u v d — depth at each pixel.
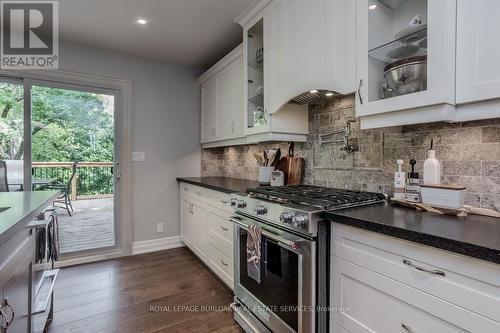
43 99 2.74
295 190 1.75
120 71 3.05
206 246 2.58
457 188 1.14
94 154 2.99
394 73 1.28
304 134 2.13
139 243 3.19
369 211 1.21
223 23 2.40
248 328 1.67
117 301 2.07
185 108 3.48
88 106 2.96
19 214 1.05
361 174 1.73
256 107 2.29
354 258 1.11
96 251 2.96
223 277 2.20
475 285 0.76
